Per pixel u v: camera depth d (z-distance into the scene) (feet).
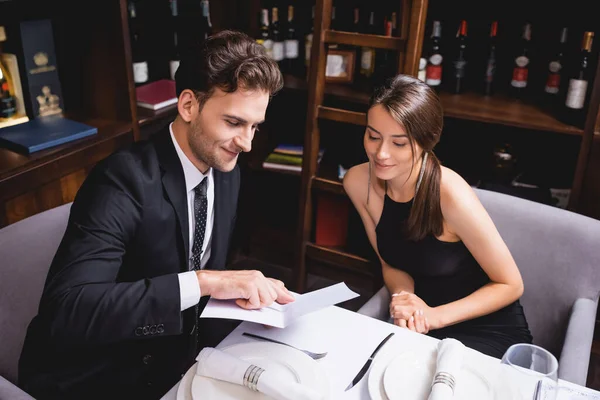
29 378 4.64
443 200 5.63
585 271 5.64
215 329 6.21
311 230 9.78
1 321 4.91
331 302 4.31
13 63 7.58
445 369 3.82
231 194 5.41
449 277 6.01
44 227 5.22
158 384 4.97
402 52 7.47
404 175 5.67
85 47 7.94
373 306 5.97
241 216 10.26
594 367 8.03
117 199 4.43
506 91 9.01
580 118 7.91
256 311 4.23
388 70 9.14
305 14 9.71
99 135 7.70
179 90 4.53
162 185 4.70
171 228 4.77
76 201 4.50
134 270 4.81
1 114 7.73
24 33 7.40
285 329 4.54
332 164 9.43
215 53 4.26
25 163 6.74
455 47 9.07
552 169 9.12
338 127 9.99
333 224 9.03
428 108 5.26
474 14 8.87
